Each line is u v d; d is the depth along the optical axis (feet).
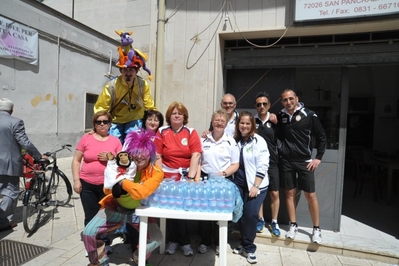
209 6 13.21
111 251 10.35
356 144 29.30
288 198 11.28
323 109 12.82
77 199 16.57
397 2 10.48
